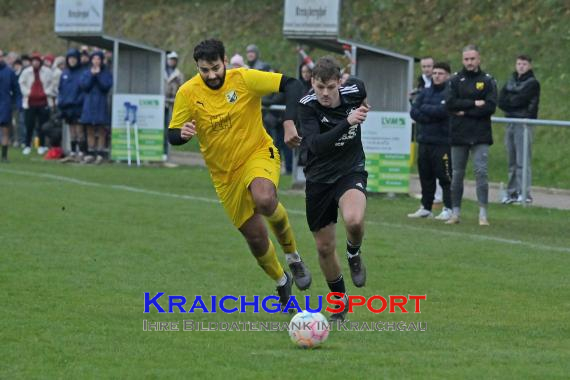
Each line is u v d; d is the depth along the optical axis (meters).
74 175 42.88
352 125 16.14
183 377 13.30
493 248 25.03
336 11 38.06
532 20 55.22
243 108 17.50
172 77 51.50
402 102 39.38
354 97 16.58
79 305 17.95
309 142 16.39
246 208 17.70
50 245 24.20
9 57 61.44
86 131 49.69
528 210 33.94
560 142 43.88
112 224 28.00
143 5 76.81
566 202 36.09
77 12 48.22
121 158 49.50
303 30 38.53
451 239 26.44
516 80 36.00
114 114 49.22
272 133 45.56
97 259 22.58
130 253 23.47
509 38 55.16
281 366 13.87
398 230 28.08
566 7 54.81
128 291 19.31
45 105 55.00
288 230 17.55
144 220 28.95
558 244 25.94
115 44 48.59
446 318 17.50
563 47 52.66
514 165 35.66
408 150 38.06
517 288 20.16
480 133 28.84
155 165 49.41
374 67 39.69
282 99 44.81
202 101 17.48
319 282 20.80
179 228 27.55
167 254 23.48
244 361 14.16
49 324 16.42
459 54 56.22
